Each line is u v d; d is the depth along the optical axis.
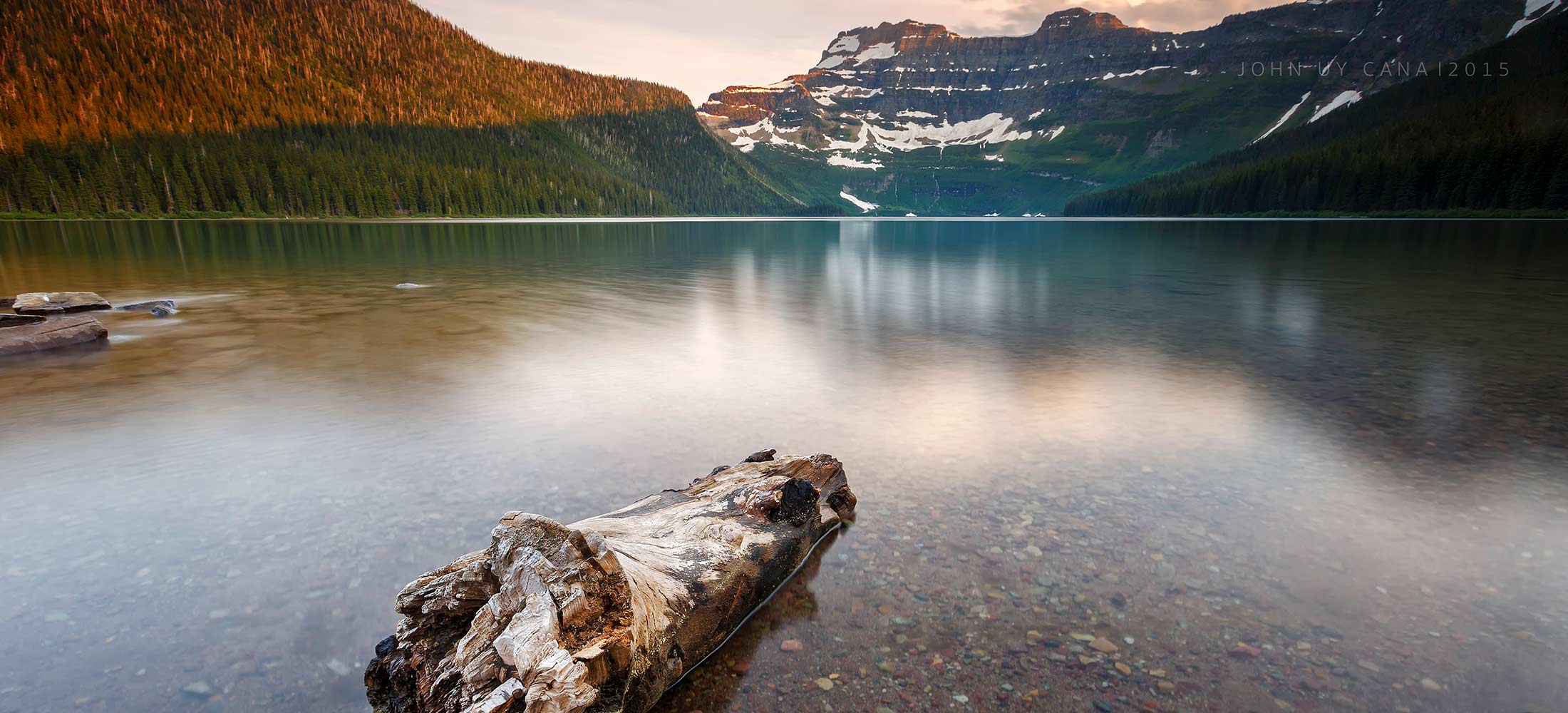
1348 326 14.85
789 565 4.58
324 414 8.27
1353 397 9.00
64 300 16.48
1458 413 8.24
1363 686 3.45
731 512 4.80
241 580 4.40
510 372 10.59
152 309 16.81
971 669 3.65
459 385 9.77
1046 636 3.90
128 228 85.69
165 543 4.89
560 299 20.09
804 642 3.95
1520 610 4.08
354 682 3.50
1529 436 7.32
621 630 3.31
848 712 3.38
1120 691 3.45
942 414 8.34
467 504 5.61
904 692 3.50
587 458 6.73
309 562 4.64
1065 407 8.62
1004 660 3.71
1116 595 4.29
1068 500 5.73
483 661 3.07
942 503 5.69
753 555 4.34
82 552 4.75
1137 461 6.65
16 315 14.05
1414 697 3.37
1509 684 3.44
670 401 8.94
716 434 7.51
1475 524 5.22
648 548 4.21
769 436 7.46
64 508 5.52
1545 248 40.41
